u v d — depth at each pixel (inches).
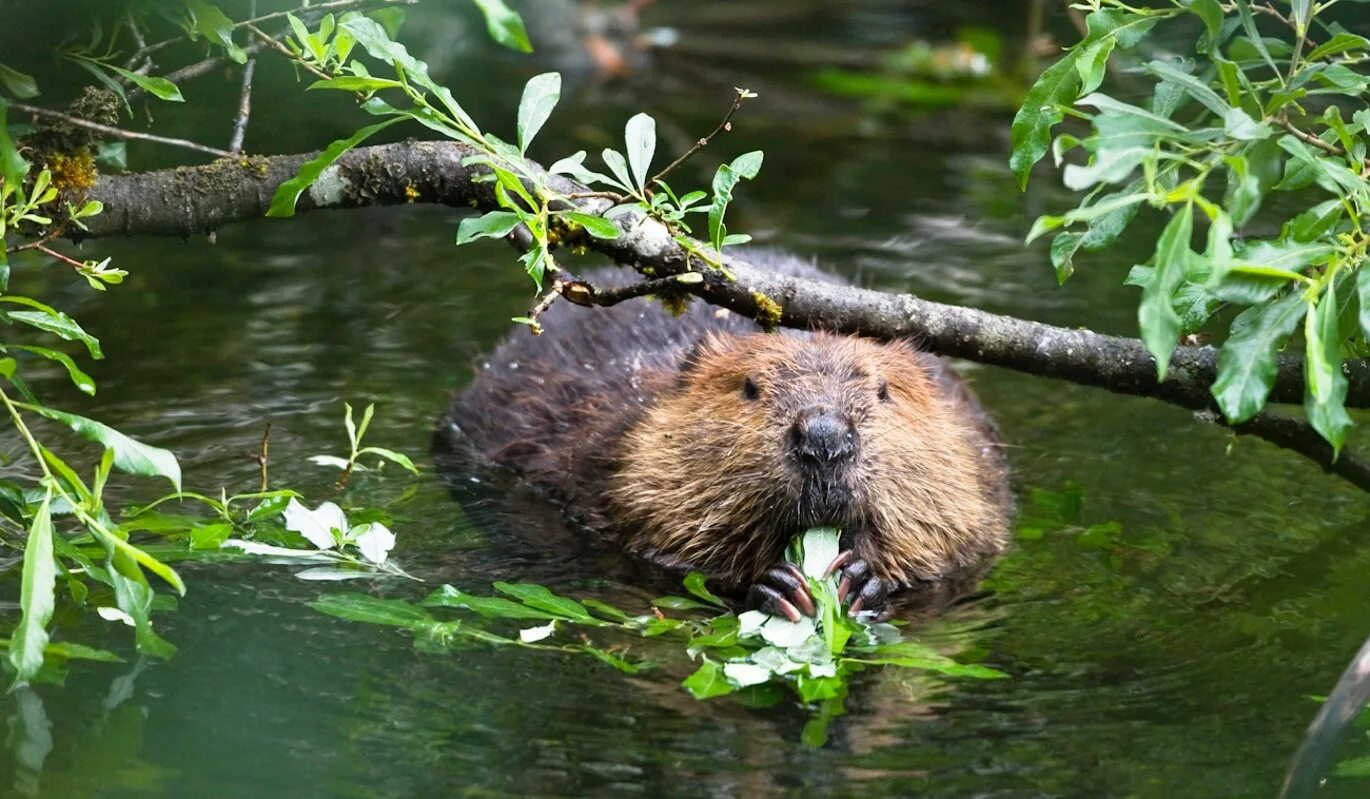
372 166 327.3
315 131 576.4
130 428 392.5
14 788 229.3
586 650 289.7
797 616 303.6
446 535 351.6
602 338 417.4
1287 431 334.0
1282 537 347.9
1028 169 281.4
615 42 720.3
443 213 569.6
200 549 309.4
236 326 463.8
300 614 299.1
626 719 259.8
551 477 383.9
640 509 357.1
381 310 482.0
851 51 725.3
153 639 260.7
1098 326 457.4
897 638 303.6
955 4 764.6
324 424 404.2
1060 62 277.1
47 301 471.5
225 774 235.8
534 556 346.9
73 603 296.2
